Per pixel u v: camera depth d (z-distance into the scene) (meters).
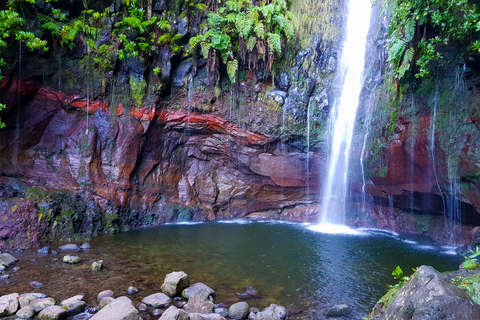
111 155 11.59
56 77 11.14
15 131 10.75
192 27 12.44
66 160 11.18
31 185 10.30
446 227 10.07
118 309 4.66
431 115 9.77
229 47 12.08
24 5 10.45
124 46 11.74
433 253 8.59
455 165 9.23
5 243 8.24
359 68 11.84
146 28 11.95
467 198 9.09
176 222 12.51
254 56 12.46
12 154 10.66
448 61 9.19
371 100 11.41
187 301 5.53
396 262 7.80
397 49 9.23
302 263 7.62
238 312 4.98
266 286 6.23
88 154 11.28
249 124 12.84
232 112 12.80
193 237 10.07
